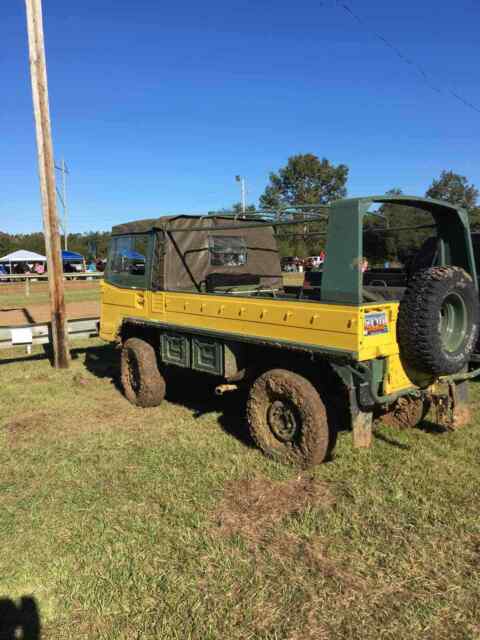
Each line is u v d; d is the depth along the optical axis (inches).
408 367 172.4
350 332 157.6
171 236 241.4
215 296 208.8
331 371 183.0
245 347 208.7
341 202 160.4
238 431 217.2
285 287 288.7
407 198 170.9
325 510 151.5
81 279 1248.8
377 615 110.4
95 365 357.7
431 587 118.6
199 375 287.7
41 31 320.2
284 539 137.9
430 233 278.5
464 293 173.5
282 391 178.4
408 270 272.1
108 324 286.2
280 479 171.6
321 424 170.7
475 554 130.3
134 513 152.2
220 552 132.0
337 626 107.6
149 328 256.8
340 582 120.5
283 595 116.5
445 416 197.3
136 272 265.9
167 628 107.3
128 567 126.9
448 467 178.1
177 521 146.9
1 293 759.7
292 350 173.8
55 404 263.4
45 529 144.6
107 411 251.3
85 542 137.6
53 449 202.2
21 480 175.8
